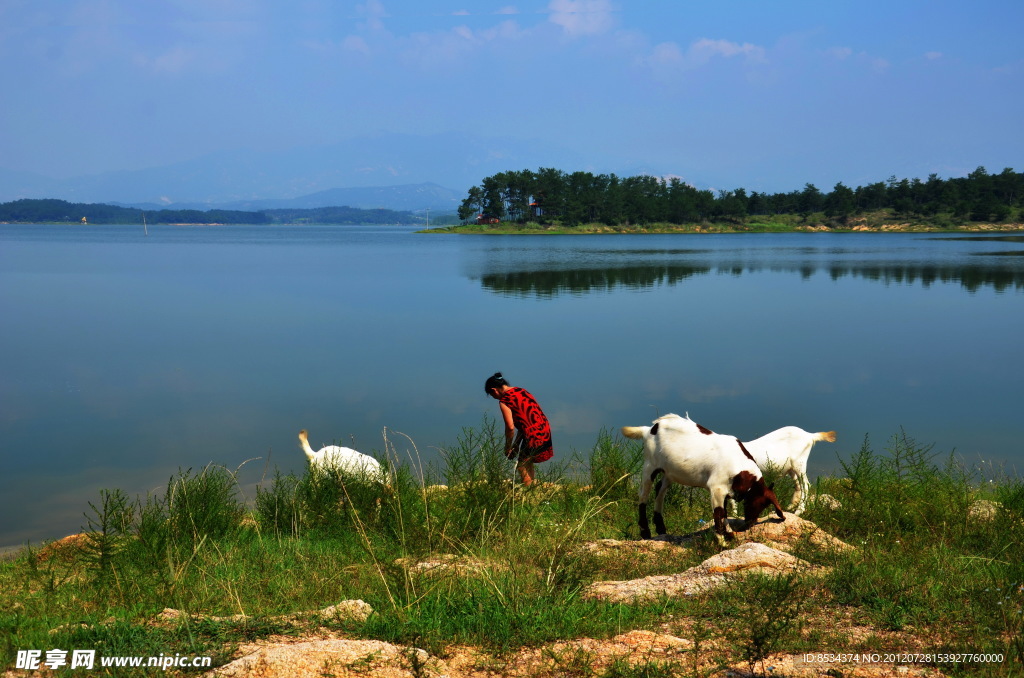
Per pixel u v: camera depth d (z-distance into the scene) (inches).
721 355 845.2
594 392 664.4
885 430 542.6
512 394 350.0
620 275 2071.9
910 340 952.9
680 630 176.4
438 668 152.3
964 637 168.1
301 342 957.2
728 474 252.8
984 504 310.2
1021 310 1251.2
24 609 214.1
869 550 239.5
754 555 217.0
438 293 1592.0
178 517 289.3
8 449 504.7
